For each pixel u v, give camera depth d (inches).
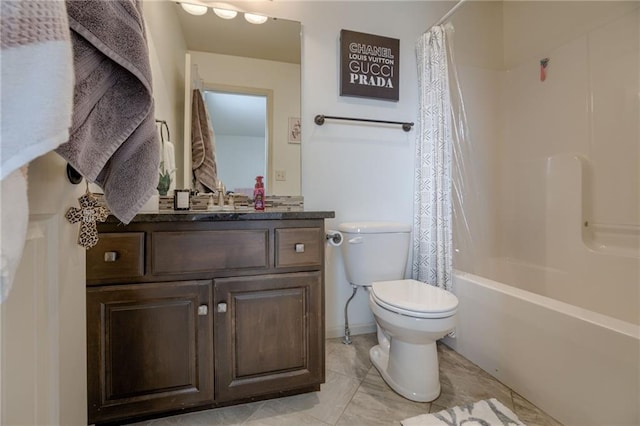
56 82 13.1
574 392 41.4
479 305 58.2
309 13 69.3
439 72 69.2
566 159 68.9
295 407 46.8
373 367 58.5
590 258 63.2
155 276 39.7
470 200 79.1
